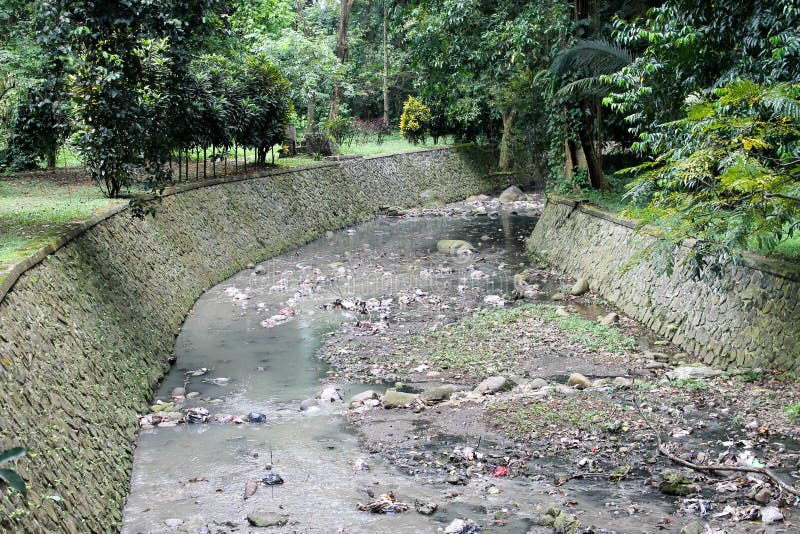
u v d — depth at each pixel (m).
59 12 9.84
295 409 9.45
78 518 5.84
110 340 9.41
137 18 10.15
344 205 26.17
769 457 7.16
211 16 11.66
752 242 9.38
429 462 7.70
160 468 7.71
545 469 7.36
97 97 11.14
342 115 37.94
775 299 9.64
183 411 9.30
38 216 11.76
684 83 11.62
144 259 13.03
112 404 8.28
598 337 11.89
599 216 16.58
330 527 6.39
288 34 29.08
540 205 30.39
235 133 20.45
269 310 14.42
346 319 13.79
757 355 9.62
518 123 33.09
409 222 26.83
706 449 7.49
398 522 6.44
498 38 20.23
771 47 10.41
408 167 31.80
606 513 6.34
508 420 8.58
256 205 20.66
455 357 11.32
